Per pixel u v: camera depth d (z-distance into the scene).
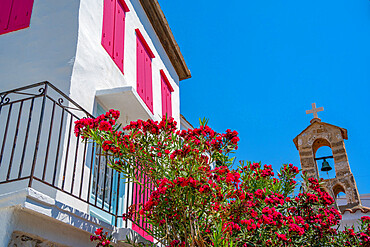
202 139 5.21
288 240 5.55
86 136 4.98
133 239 5.57
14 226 3.91
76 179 5.39
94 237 4.84
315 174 11.13
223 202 5.07
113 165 5.17
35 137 5.37
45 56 5.98
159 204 5.05
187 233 5.09
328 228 6.23
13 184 5.17
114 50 7.24
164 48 10.70
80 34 6.09
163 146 5.15
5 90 5.91
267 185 6.17
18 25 6.38
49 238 4.34
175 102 11.04
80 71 5.92
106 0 7.28
